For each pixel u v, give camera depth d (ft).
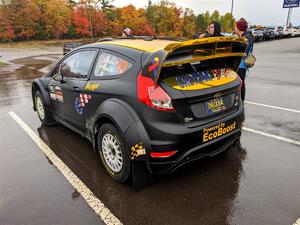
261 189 9.42
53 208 8.68
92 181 10.18
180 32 196.75
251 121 16.25
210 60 10.05
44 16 142.82
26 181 10.25
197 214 8.27
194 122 8.86
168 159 8.55
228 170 10.70
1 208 8.72
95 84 10.57
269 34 109.50
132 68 9.18
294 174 10.32
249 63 15.53
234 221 7.93
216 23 16.39
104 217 8.23
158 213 8.36
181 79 8.72
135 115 8.73
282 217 8.02
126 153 9.02
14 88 27.66
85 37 161.38
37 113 17.63
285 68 36.88
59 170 11.03
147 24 186.29
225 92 9.75
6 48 109.29
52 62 52.90
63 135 14.73
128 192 9.43
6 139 14.25
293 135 13.99
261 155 11.90
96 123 10.27
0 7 130.21
